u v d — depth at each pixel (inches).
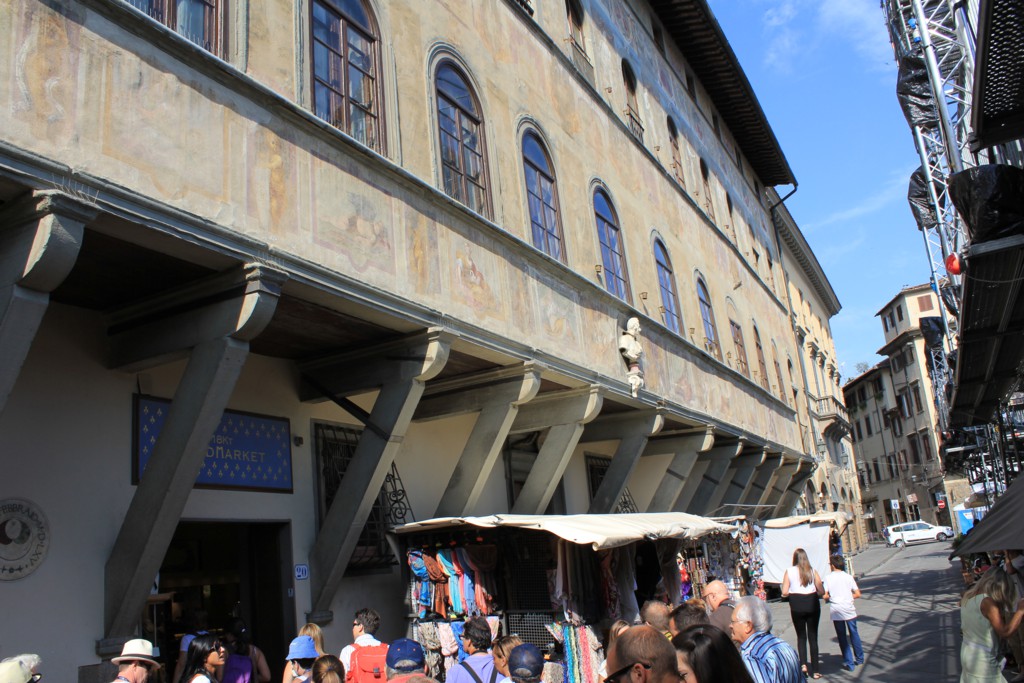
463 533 380.8
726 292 916.6
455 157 425.7
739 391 836.6
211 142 263.9
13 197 214.4
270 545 365.1
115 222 229.3
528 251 448.5
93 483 290.4
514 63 520.4
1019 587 347.3
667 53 935.0
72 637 267.6
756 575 850.8
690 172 915.4
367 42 371.2
